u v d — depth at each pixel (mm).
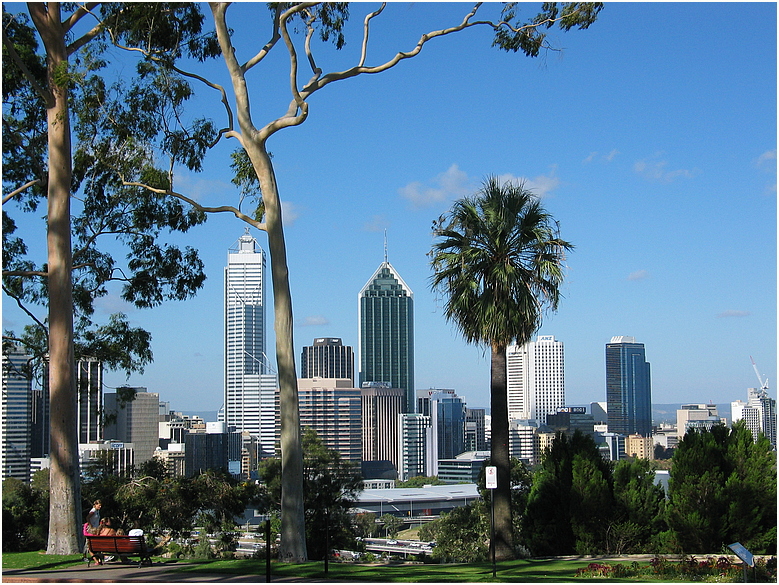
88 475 30609
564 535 24172
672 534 22016
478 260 24188
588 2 26297
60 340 23766
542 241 24094
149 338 36719
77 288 35156
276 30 25828
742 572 17453
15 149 32312
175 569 19125
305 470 31328
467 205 24766
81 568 19469
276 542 29734
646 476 24141
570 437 25859
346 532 32375
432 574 18297
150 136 30062
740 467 22219
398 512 147875
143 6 26234
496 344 24219
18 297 35406
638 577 17719
